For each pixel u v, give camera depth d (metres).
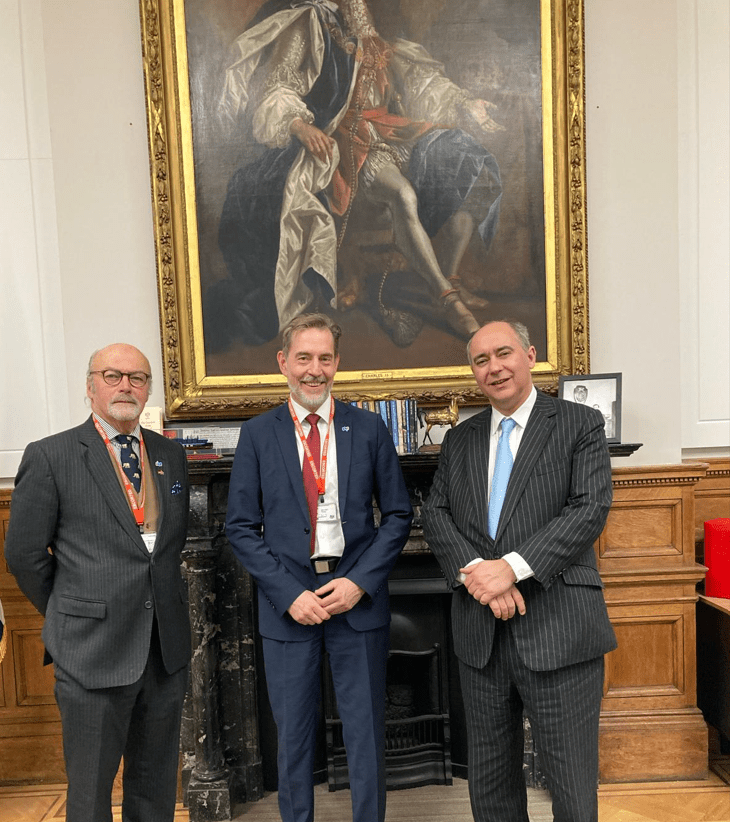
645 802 3.00
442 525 2.38
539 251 3.30
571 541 2.14
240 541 2.48
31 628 3.33
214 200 3.27
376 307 3.31
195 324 3.29
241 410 3.30
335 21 3.24
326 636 2.48
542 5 3.22
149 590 2.29
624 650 3.24
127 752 2.42
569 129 3.24
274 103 3.25
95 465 2.28
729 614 3.10
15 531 2.24
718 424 3.51
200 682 3.04
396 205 3.28
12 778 3.34
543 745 2.22
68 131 3.29
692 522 3.23
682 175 3.46
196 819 3.01
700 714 3.22
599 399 3.16
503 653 2.27
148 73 3.20
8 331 3.42
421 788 3.21
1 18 3.38
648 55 3.28
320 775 3.31
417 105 3.26
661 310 3.34
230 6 3.22
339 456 2.53
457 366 3.32
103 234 3.32
